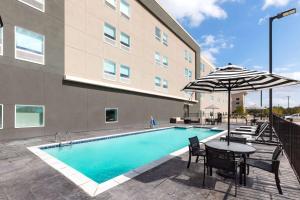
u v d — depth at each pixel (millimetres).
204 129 19406
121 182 4715
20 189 4324
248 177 5180
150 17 24047
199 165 6141
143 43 22562
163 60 26984
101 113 16312
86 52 15148
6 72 10164
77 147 10516
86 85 14938
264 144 9766
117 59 18438
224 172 5359
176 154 7508
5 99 10086
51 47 12469
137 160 8906
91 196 3990
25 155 7219
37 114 11602
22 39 10930
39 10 11852
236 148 5320
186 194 4133
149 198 3924
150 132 16641
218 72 5879
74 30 14188
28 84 11148
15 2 10672
